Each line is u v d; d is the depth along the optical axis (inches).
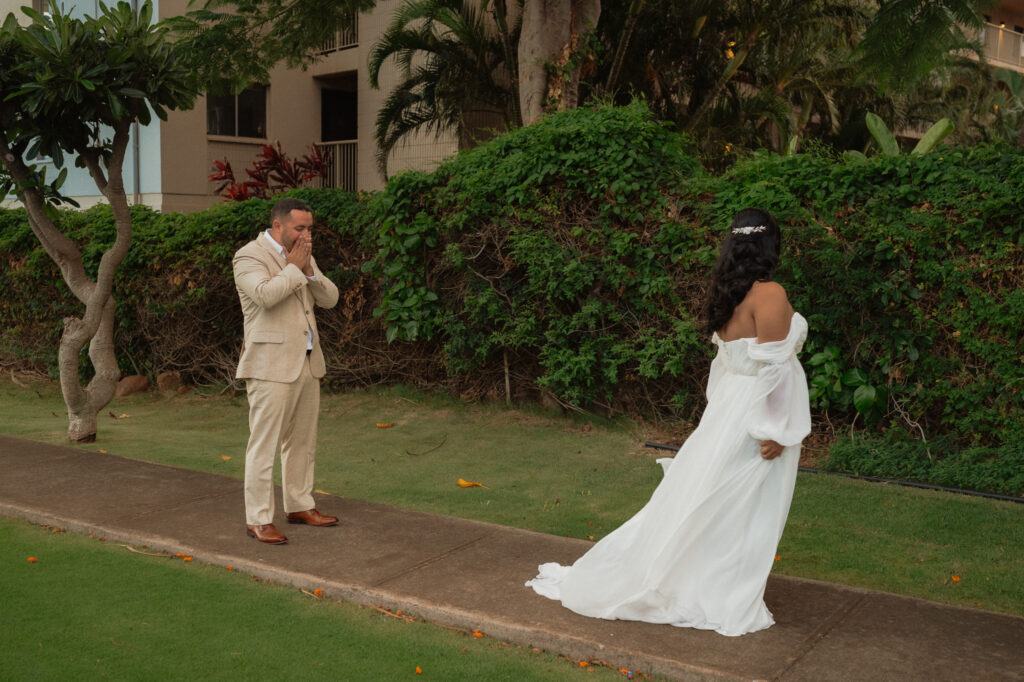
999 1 378.9
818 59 772.6
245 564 173.5
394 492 241.4
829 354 255.1
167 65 275.6
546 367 323.9
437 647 140.2
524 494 238.8
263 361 186.2
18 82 264.2
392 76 682.8
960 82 1023.0
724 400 141.9
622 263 293.7
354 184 725.3
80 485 233.6
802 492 232.1
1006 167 236.5
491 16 629.9
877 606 151.4
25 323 446.0
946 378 246.8
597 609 146.6
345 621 150.4
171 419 352.5
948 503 220.8
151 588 164.2
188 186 666.2
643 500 231.9
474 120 661.3
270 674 129.7
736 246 140.6
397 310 335.6
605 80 613.6
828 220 258.1
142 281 402.6
